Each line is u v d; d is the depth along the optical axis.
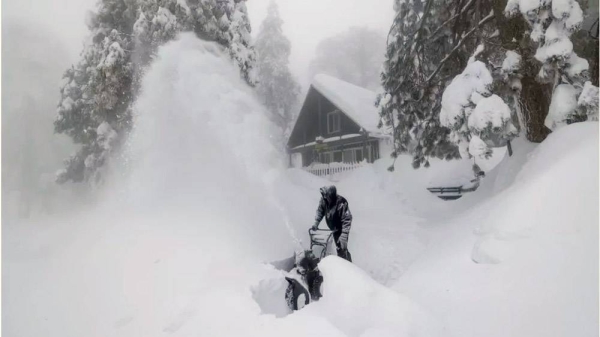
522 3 4.89
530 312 2.51
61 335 2.97
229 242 4.47
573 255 2.74
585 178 3.19
